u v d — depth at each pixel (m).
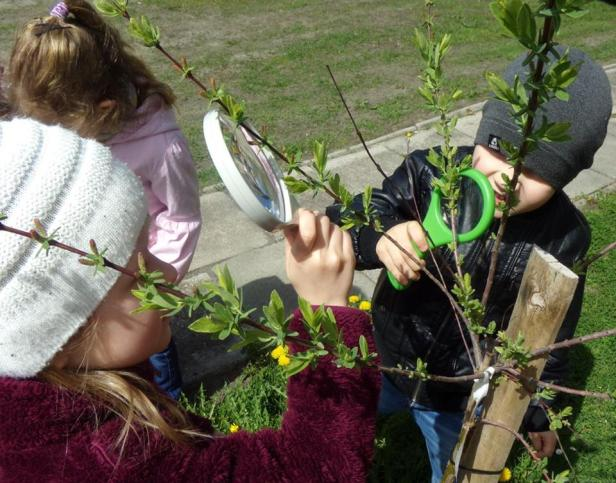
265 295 3.21
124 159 2.01
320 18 7.95
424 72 1.04
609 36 7.70
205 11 7.96
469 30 7.70
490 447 1.20
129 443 0.87
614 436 2.49
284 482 0.96
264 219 0.86
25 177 0.81
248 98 5.62
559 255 1.58
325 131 5.01
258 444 0.98
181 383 2.55
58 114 1.87
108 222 0.86
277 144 4.76
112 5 0.88
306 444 0.99
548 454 1.86
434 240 1.13
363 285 3.29
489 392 1.13
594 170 4.45
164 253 2.14
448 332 1.71
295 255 1.03
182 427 0.98
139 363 1.04
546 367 1.70
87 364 0.91
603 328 3.04
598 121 1.33
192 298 0.73
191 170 2.13
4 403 0.85
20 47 1.83
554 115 1.29
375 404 1.05
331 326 0.81
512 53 6.95
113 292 0.89
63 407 0.87
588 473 2.35
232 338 2.91
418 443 2.44
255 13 8.02
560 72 0.64
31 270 0.80
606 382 2.75
